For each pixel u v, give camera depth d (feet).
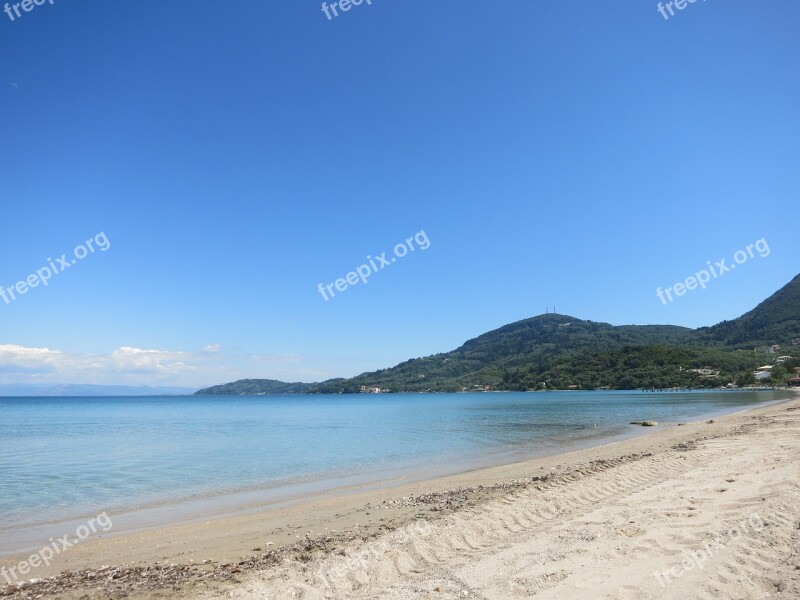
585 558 24.26
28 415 252.21
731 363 467.93
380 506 42.32
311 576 24.56
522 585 21.53
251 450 92.58
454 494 44.65
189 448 96.48
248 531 36.68
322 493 52.95
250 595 22.34
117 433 134.62
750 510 30.32
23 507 47.93
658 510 32.14
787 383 372.38
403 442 103.30
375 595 21.67
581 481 45.01
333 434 124.36
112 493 54.39
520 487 44.91
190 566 28.22
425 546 28.45
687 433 88.58
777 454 49.55
